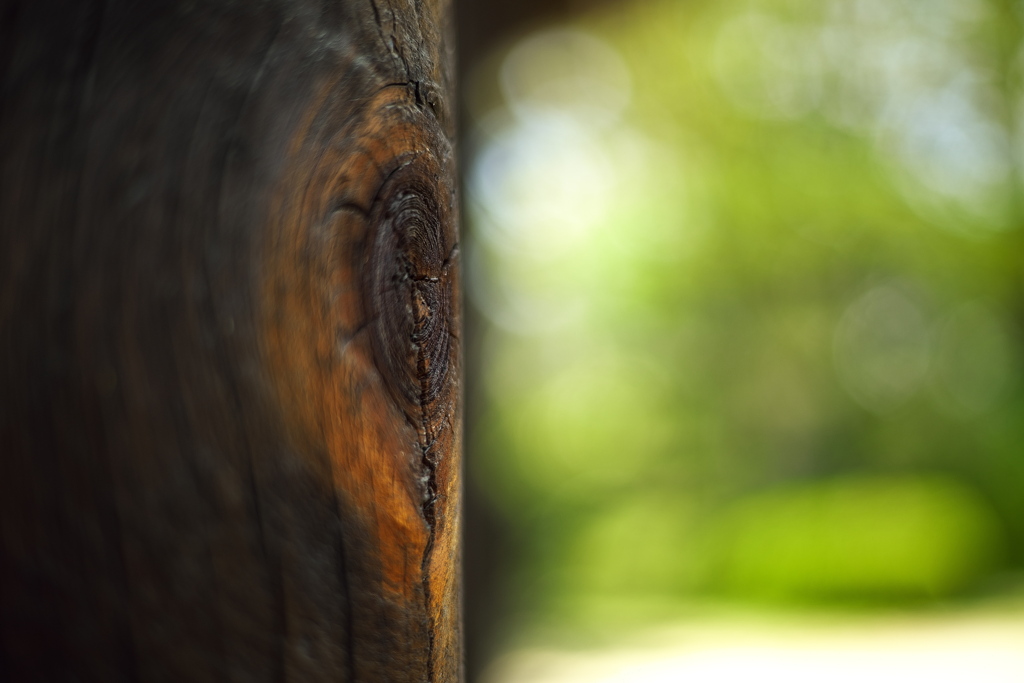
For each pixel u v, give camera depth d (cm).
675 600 1259
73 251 37
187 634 38
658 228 2039
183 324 38
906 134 1622
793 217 1747
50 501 36
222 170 39
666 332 2255
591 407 2347
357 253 46
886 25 1519
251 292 39
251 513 39
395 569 47
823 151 1639
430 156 55
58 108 38
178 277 38
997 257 1620
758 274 1884
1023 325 1653
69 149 38
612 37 1328
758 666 766
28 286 37
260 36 42
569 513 2038
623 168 1897
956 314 1773
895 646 818
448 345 57
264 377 40
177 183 39
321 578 42
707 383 2089
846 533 1174
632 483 2186
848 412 1875
